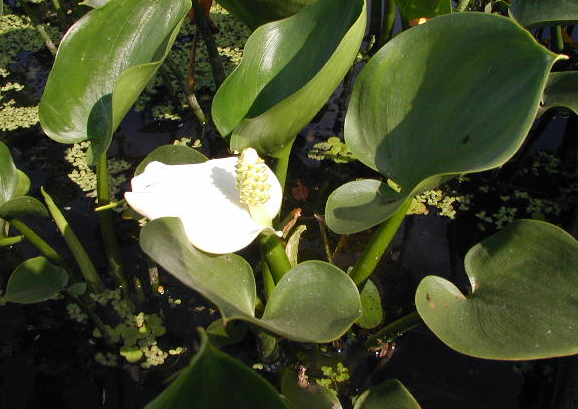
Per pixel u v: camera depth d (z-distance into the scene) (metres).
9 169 0.25
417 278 0.29
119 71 0.24
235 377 0.11
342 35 0.21
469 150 0.17
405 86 0.19
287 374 0.24
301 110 0.18
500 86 0.17
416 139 0.19
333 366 0.25
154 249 0.15
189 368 0.10
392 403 0.19
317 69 0.21
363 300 0.26
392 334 0.24
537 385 0.24
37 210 0.24
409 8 0.29
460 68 0.18
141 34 0.24
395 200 0.18
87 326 0.27
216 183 0.20
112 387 0.25
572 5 0.28
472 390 0.24
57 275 0.26
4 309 0.28
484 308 0.18
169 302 0.28
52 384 0.25
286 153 0.22
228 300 0.16
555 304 0.17
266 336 0.23
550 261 0.18
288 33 0.22
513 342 0.16
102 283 0.28
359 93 0.20
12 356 0.26
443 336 0.17
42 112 0.23
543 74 0.15
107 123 0.24
